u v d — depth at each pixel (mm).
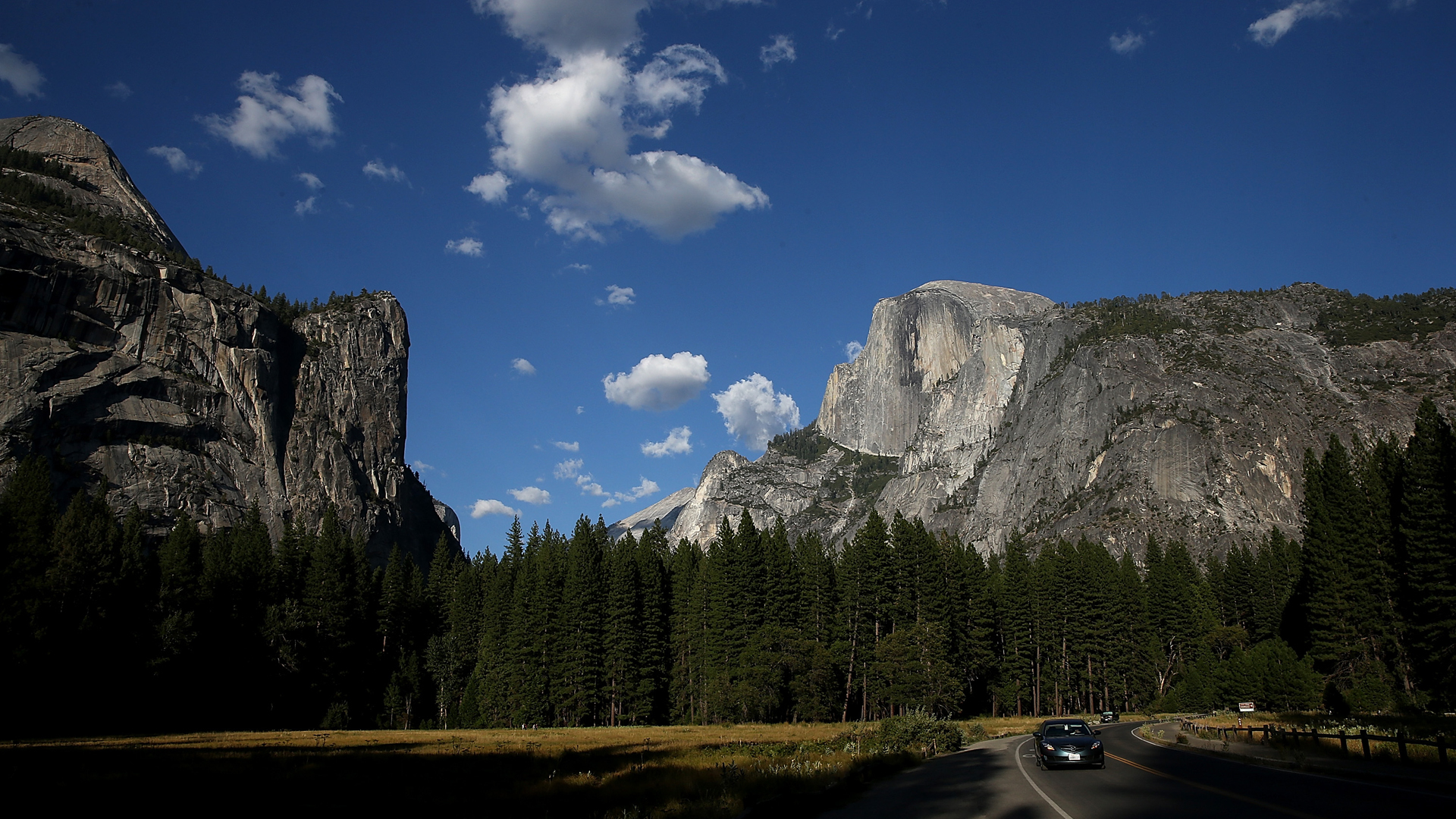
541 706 95750
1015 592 113875
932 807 21094
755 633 94750
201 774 33594
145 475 185875
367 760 42812
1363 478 80438
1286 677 82500
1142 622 117625
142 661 85125
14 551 76562
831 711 90438
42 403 174875
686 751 45219
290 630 100688
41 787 27547
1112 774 27625
